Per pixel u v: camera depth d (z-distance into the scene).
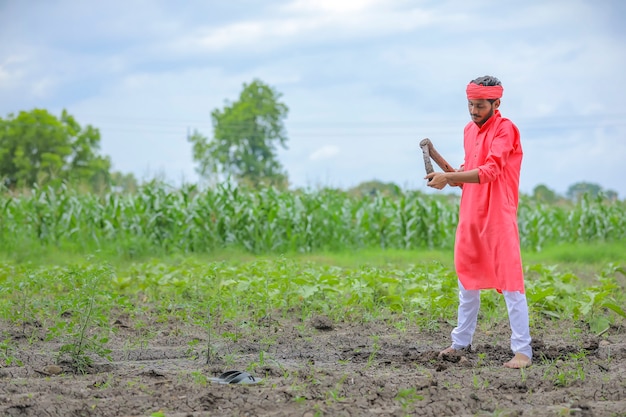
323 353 6.11
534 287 8.37
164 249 16.09
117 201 17.12
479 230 5.52
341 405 4.29
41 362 5.69
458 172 5.33
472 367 5.45
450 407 4.29
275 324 7.37
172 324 7.41
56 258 14.55
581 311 7.67
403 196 18.73
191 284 9.17
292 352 6.14
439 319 7.63
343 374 5.05
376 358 5.90
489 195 5.48
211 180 18.14
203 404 4.36
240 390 4.65
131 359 5.93
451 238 18.31
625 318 7.65
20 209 17.06
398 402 4.40
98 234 16.56
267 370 5.27
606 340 6.77
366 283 8.67
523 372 5.09
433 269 10.06
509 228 5.42
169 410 4.29
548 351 5.98
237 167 70.25
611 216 20.42
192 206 16.83
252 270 9.60
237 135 69.75
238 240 17.03
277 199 17.75
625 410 4.23
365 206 18.66
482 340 6.71
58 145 59.47
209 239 16.83
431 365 5.52
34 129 58.50
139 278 9.87
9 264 12.58
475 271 5.61
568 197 22.06
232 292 8.30
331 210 18.03
